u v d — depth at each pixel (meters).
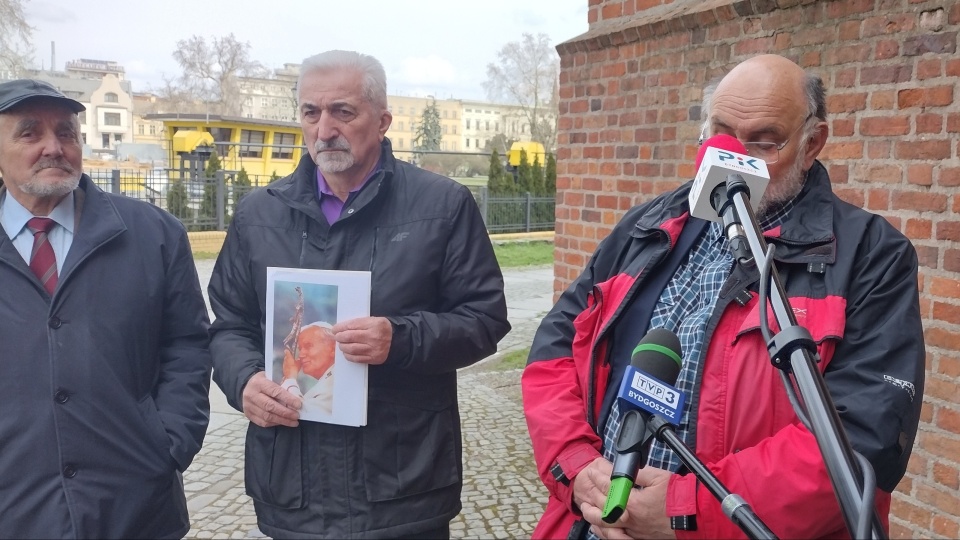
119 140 68.81
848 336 1.51
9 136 2.03
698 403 1.60
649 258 1.85
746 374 1.55
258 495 2.24
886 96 2.89
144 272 2.23
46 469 2.00
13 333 2.01
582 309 2.03
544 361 1.98
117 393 2.11
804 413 1.04
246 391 2.16
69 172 2.10
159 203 16.02
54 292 2.05
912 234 2.82
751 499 1.43
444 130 94.31
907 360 1.46
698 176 1.39
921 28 2.75
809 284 1.56
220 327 2.38
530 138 51.16
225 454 4.67
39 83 2.08
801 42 3.22
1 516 1.98
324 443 2.16
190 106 50.03
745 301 1.59
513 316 9.27
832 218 1.62
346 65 2.19
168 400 2.30
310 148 2.23
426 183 2.29
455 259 2.26
